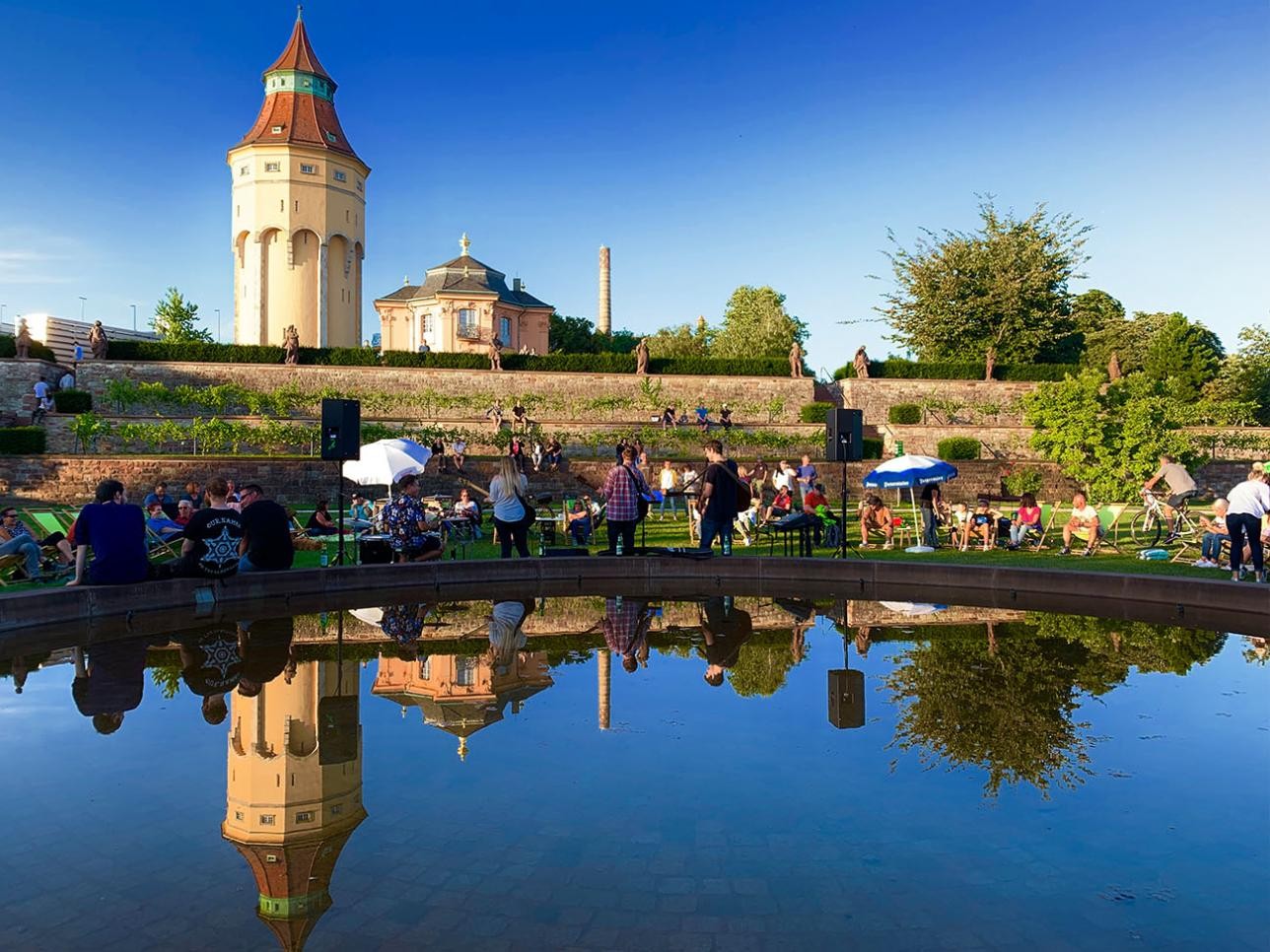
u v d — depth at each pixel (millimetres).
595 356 37531
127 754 4727
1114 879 3309
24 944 2797
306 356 34625
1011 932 2918
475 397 35375
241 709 5617
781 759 4664
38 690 6055
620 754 4742
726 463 12266
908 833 3723
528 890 3197
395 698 5891
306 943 2801
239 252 44938
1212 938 2877
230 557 9703
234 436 26297
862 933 2896
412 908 3062
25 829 3750
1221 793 4160
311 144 44062
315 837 3656
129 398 29922
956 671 6625
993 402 37844
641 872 3350
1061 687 6141
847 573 11672
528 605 10125
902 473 15094
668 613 9562
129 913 3031
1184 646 7535
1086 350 53656
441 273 56156
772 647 7570
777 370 39000
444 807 3998
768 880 3297
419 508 12195
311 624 8711
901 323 42719
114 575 8922
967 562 13039
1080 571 10586
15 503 22000
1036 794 4160
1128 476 23047
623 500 12281
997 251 41062
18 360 31547
